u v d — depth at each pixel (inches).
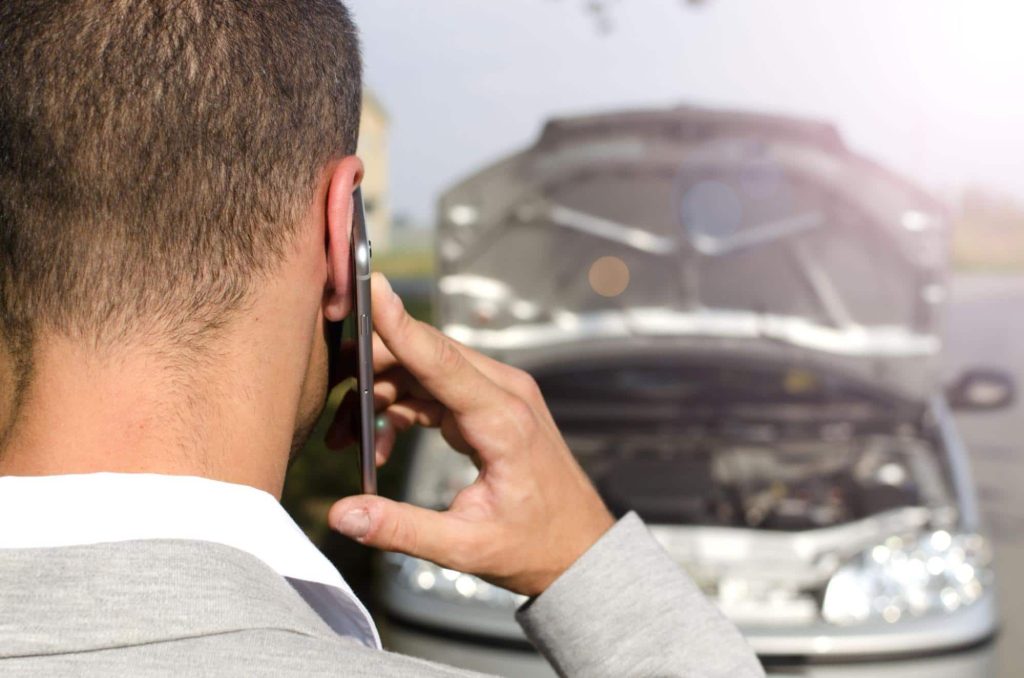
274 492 25.9
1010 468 340.2
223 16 24.8
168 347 24.0
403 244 938.7
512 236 157.2
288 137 25.4
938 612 123.0
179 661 20.4
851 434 162.1
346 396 34.4
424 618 123.3
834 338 159.2
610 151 150.0
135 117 23.6
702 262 158.1
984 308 960.3
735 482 152.5
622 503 143.7
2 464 23.5
